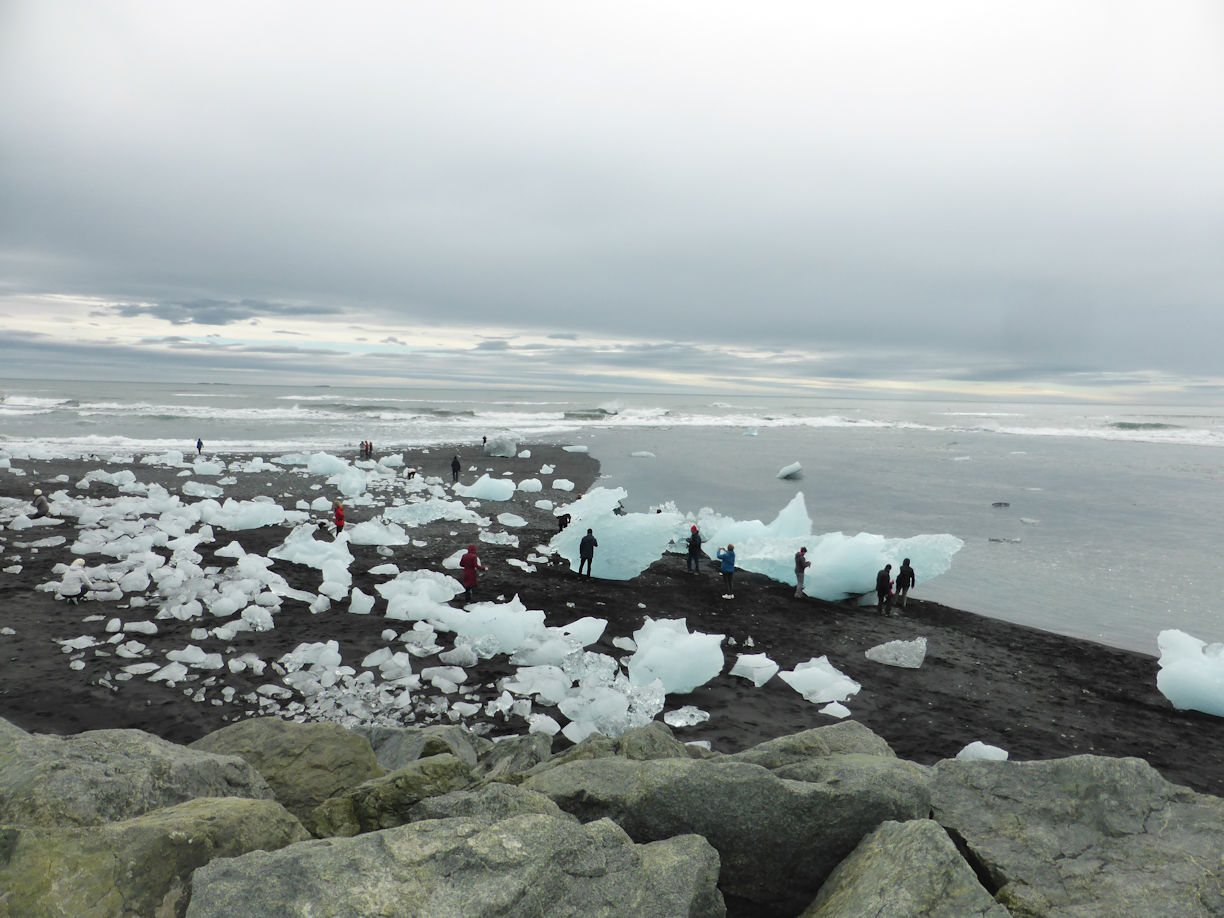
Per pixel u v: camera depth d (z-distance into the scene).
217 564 19.58
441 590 17.53
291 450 52.69
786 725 12.27
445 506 30.14
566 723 11.76
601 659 13.85
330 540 24.03
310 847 4.05
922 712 13.32
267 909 3.62
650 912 4.09
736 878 5.09
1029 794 5.38
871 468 56.50
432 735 8.77
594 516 22.36
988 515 37.31
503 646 14.55
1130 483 49.91
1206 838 4.91
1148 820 5.14
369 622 15.78
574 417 107.88
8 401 94.75
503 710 11.84
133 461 41.44
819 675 13.94
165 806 5.01
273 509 25.92
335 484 37.38
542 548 24.86
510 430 81.00
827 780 5.51
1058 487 47.66
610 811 5.33
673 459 59.81
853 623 18.97
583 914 3.97
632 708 11.88
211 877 3.79
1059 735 12.67
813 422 118.50
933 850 4.36
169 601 15.70
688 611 19.09
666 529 22.33
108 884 3.73
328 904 3.67
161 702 11.38
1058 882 4.55
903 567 20.53
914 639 17.69
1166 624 20.48
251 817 4.65
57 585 16.27
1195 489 47.22
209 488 31.73
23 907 3.52
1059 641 18.25
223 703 11.50
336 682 12.55
